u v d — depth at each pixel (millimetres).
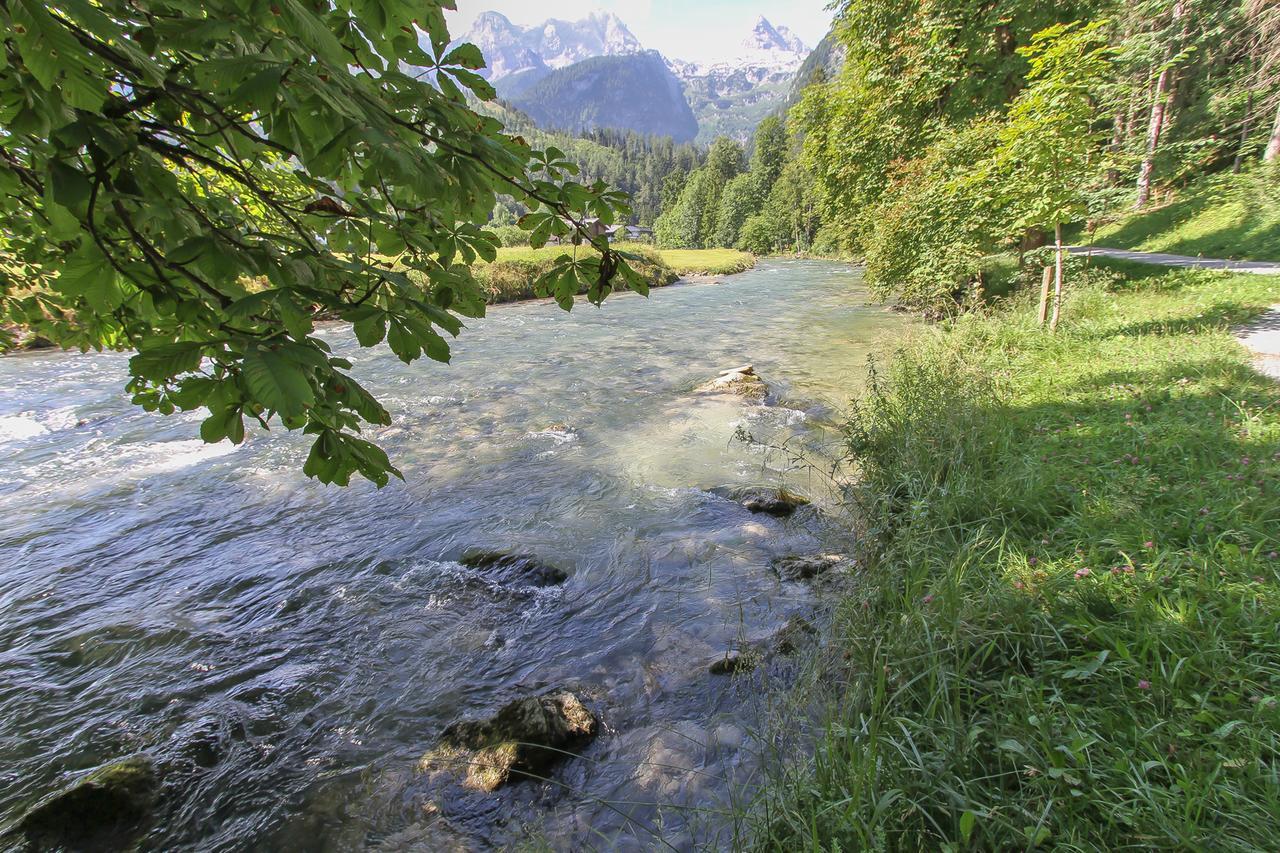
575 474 7195
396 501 6648
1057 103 8016
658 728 3447
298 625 4637
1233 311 9508
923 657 2830
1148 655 2727
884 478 5270
